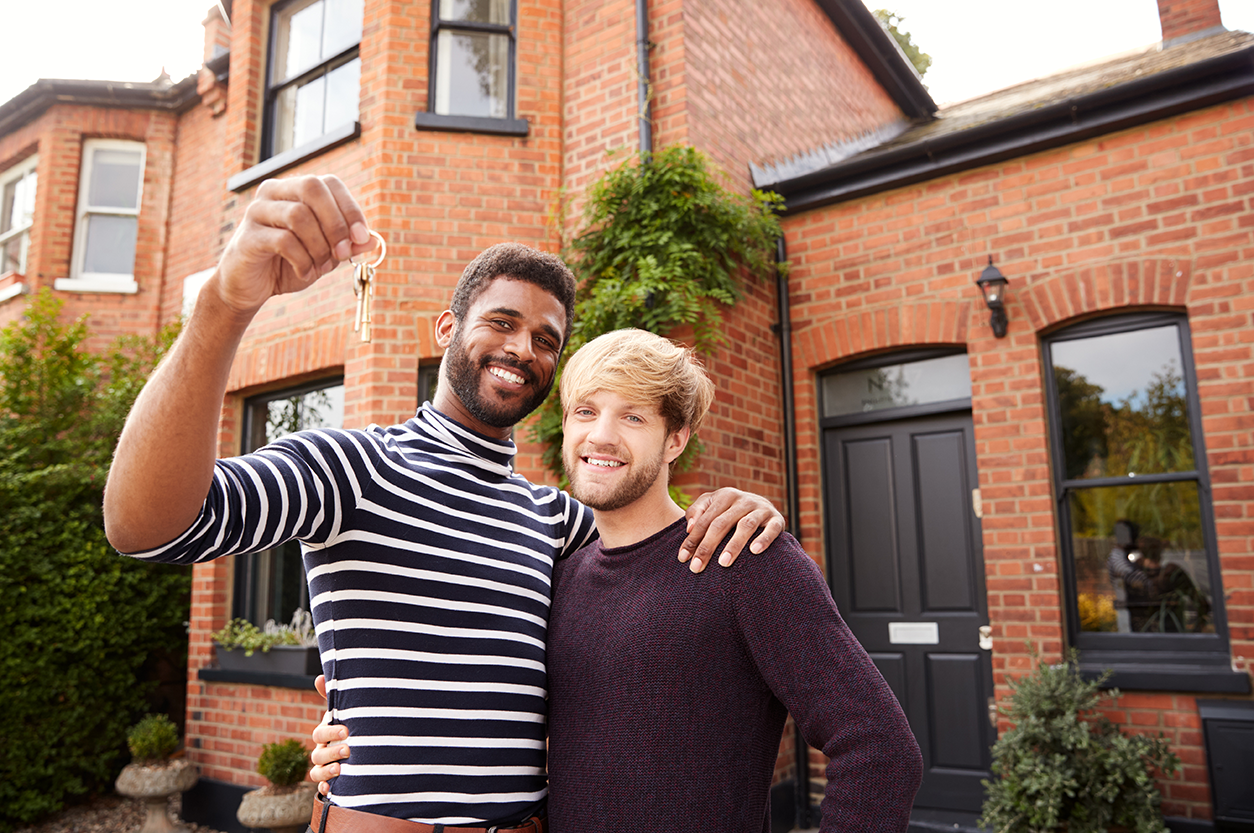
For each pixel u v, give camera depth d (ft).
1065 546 13.41
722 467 13.89
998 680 13.23
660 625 4.42
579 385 4.80
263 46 18.43
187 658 18.76
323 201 3.10
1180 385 12.95
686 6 14.96
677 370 4.89
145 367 20.15
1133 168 13.29
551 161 15.44
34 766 15.67
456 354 5.26
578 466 4.83
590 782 4.38
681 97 14.56
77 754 16.34
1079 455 13.55
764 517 4.58
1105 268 13.26
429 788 4.24
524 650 4.76
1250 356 12.14
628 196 13.93
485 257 5.38
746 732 4.30
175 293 21.91
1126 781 11.10
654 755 4.25
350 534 4.45
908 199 15.20
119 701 17.26
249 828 14.44
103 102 22.93
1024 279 13.93
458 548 4.74
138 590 17.75
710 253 14.06
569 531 5.70
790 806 14.28
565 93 15.81
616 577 4.80
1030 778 11.06
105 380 21.03
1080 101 13.14
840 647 4.18
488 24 15.99
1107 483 13.16
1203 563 12.49
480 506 5.01
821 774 14.52
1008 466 13.64
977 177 14.58
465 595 4.64
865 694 4.03
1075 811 10.94
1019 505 13.46
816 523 15.44
